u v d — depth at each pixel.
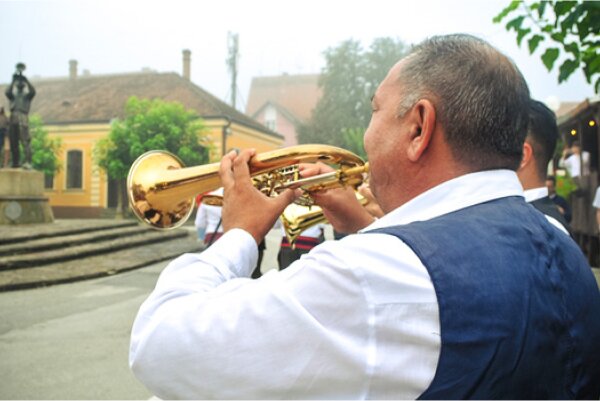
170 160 1.68
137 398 3.63
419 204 0.98
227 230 1.14
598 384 0.97
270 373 0.85
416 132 1.00
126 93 30.23
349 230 1.68
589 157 10.48
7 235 10.94
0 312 6.34
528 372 0.83
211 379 0.88
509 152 0.98
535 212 1.02
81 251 10.95
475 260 0.84
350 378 0.82
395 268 0.83
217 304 0.91
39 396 3.65
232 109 31.62
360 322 0.82
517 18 1.98
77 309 6.55
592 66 1.91
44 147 26.77
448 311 0.80
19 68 14.83
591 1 1.74
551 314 0.87
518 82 0.99
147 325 0.97
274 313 0.86
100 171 24.91
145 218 1.59
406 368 0.81
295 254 5.66
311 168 1.58
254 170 1.43
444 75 0.97
